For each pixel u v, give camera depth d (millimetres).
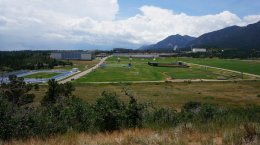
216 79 168000
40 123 15578
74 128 17047
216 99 94250
